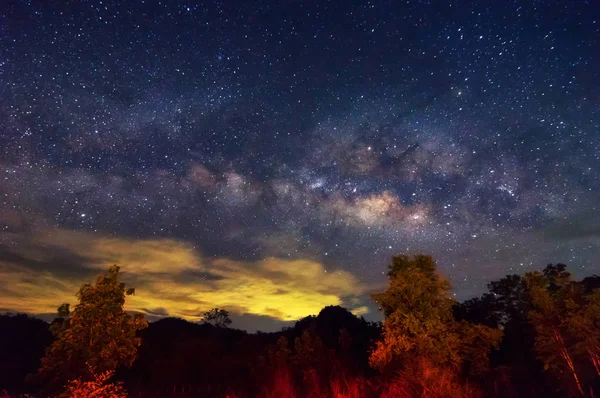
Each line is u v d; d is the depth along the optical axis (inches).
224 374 1791.3
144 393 1630.2
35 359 1601.9
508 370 1047.6
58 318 619.5
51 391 593.9
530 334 1093.8
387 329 763.4
